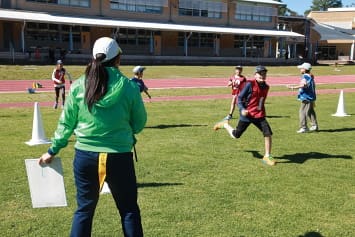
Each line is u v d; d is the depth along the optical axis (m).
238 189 6.58
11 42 45.81
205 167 7.82
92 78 3.63
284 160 8.41
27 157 8.47
